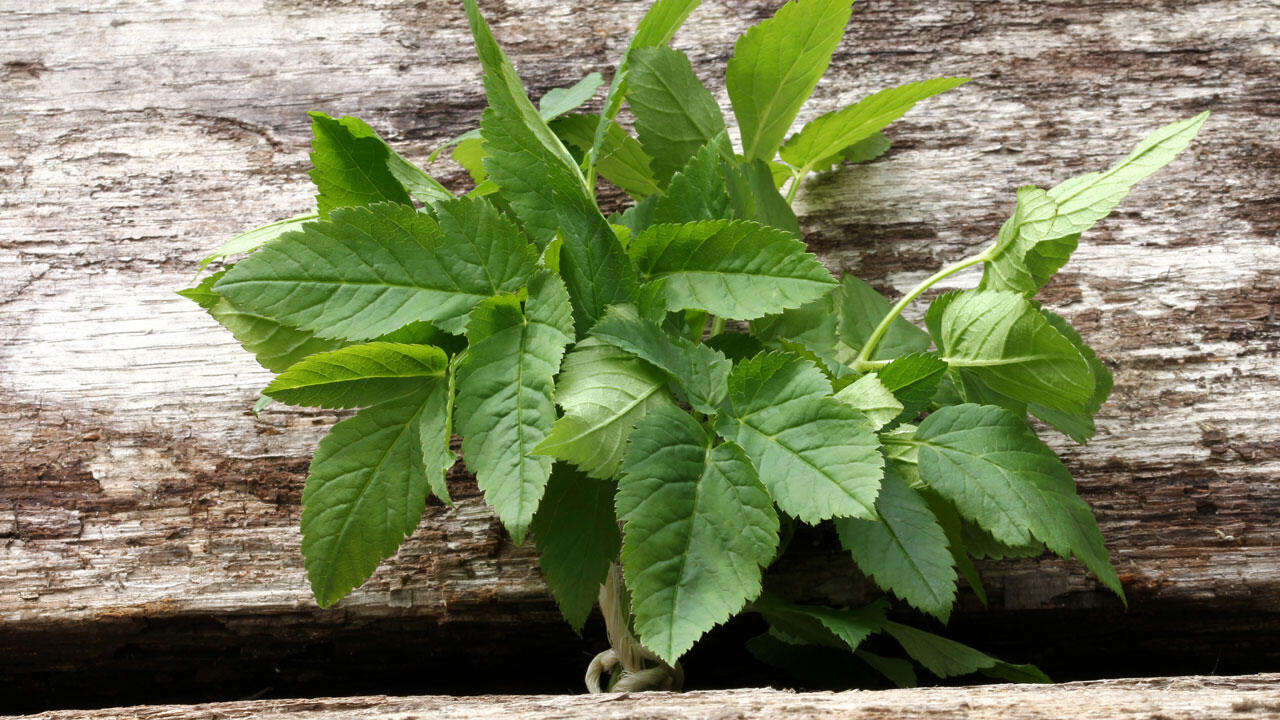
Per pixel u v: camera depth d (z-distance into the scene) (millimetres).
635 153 357
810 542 370
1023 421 298
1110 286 401
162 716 252
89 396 394
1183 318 396
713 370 259
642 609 227
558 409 267
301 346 282
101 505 383
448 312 255
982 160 413
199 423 390
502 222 263
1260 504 377
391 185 296
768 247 270
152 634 376
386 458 276
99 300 403
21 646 378
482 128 269
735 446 243
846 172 414
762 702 236
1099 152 413
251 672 388
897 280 402
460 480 378
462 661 385
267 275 247
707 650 369
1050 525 282
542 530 276
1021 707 229
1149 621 373
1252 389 389
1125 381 391
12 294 404
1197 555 371
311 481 272
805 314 326
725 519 237
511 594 368
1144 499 378
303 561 376
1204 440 384
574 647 378
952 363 316
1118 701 230
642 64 327
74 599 374
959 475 288
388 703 253
